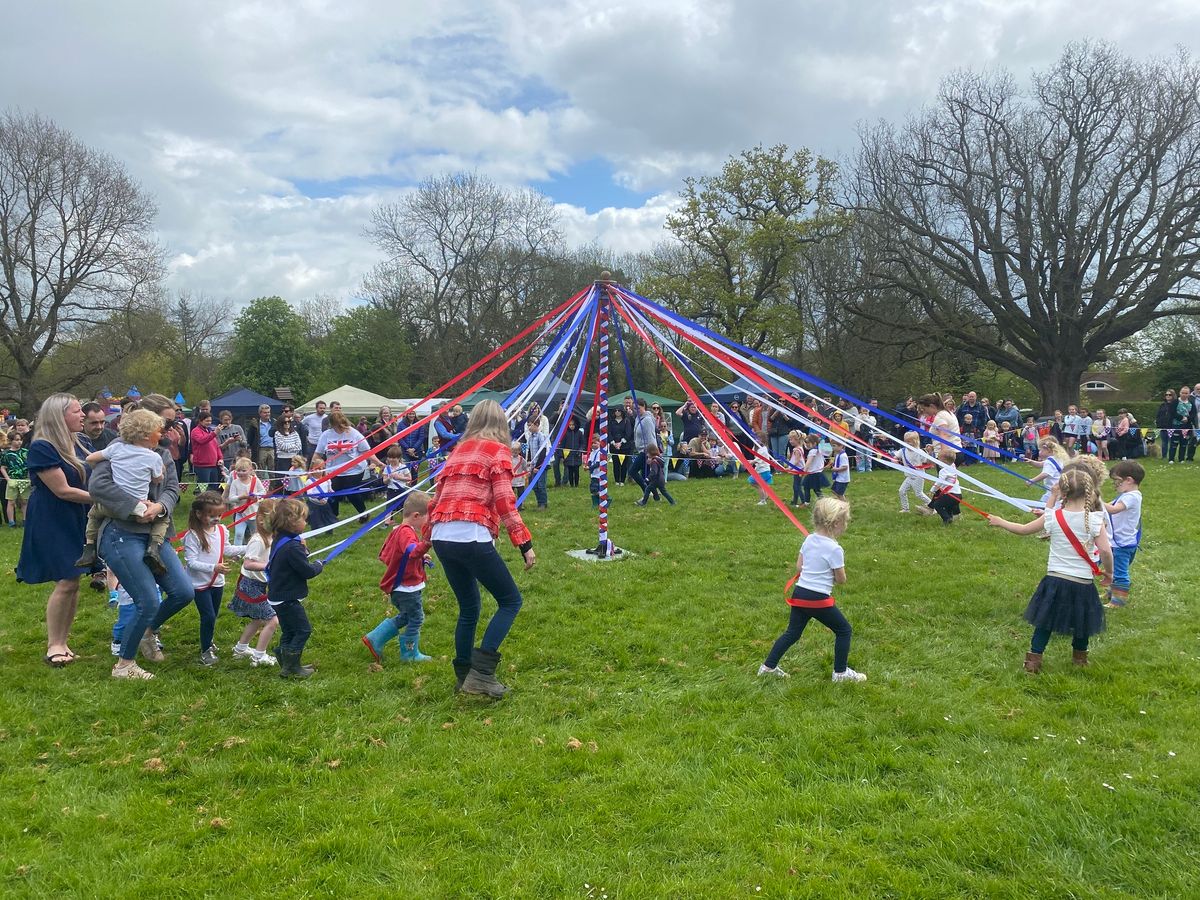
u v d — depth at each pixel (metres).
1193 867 2.81
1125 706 4.17
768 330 28.11
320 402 13.27
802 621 4.68
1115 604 6.00
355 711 4.35
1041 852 2.93
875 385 30.02
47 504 4.94
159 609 4.89
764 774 3.53
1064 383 25.50
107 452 4.63
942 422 10.18
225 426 12.58
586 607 6.16
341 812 3.26
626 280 42.94
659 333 8.14
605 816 3.21
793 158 28.28
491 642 4.40
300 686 4.69
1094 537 4.57
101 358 28.67
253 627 5.15
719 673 4.81
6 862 2.92
